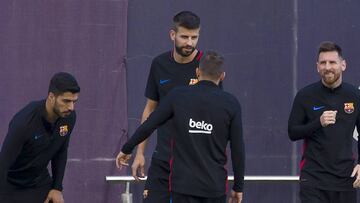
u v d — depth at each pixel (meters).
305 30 27.62
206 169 20.33
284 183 27.70
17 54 26.69
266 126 27.58
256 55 27.53
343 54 27.72
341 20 27.73
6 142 21.14
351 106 24.08
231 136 20.58
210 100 20.39
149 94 23.44
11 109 26.62
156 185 22.78
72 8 26.88
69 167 26.84
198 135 20.34
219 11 27.39
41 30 26.75
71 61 26.88
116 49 27.03
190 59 22.95
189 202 20.52
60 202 22.62
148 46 27.16
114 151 27.03
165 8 27.22
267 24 27.55
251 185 27.70
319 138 23.98
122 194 26.94
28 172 22.03
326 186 23.95
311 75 27.66
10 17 26.64
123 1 27.05
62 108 21.00
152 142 27.22
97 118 26.97
